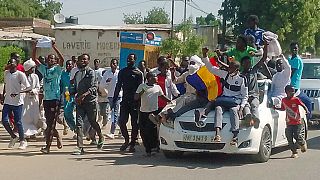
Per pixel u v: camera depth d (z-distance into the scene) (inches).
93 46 1720.0
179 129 429.1
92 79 471.5
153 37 920.9
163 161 444.1
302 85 708.0
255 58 485.4
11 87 489.1
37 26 2117.4
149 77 466.6
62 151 490.3
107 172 393.7
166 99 464.1
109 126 665.6
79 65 479.5
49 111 482.0
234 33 2025.1
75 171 396.8
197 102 440.5
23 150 492.1
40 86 569.0
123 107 489.4
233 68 435.2
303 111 496.7
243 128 423.2
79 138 472.1
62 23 1823.3
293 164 437.7
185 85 498.3
